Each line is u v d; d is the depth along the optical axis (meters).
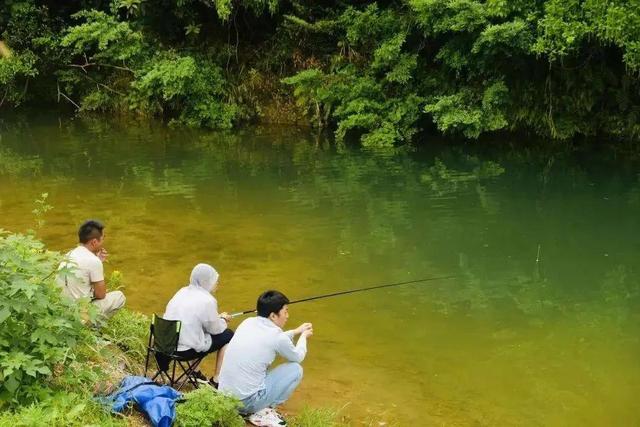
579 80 13.54
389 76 13.99
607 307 6.57
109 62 17.62
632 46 11.16
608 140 13.64
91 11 17.02
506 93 13.29
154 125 16.59
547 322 6.24
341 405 4.76
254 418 4.25
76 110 18.27
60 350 3.77
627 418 4.71
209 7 16.72
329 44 16.05
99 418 3.70
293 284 6.97
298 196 10.40
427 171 11.95
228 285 6.87
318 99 14.76
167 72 15.73
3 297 3.65
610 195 10.31
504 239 8.45
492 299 6.71
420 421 4.60
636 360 5.55
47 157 13.19
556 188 10.73
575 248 8.14
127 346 5.00
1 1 17.72
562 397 4.96
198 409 3.90
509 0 12.13
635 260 7.75
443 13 12.91
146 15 17.16
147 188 10.84
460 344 5.77
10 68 16.81
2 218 9.00
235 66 16.92
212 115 16.03
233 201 10.09
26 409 3.48
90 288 4.82
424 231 8.76
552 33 11.59
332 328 6.01
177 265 7.38
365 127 14.45
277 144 14.34
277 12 16.17
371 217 9.33
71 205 9.77
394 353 5.58
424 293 6.84
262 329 4.23
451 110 13.35
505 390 5.05
